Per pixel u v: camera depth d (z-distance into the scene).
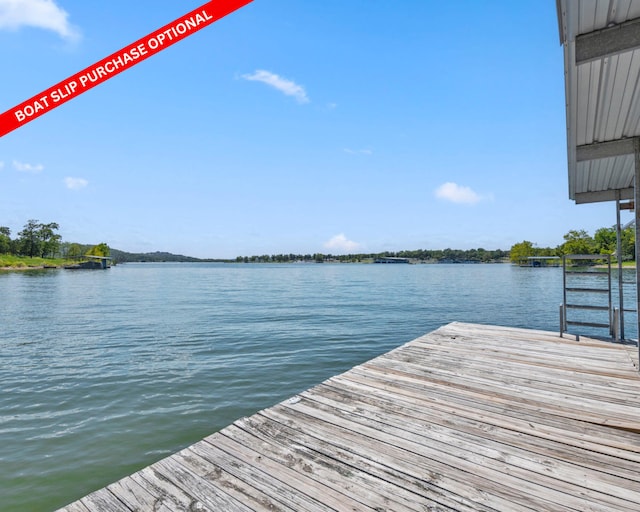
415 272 93.88
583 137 4.82
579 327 13.87
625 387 4.27
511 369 4.98
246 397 6.45
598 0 2.50
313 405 3.75
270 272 102.88
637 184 4.78
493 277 61.44
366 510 2.14
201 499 2.27
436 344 6.44
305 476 2.50
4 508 3.56
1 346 10.70
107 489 2.38
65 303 23.33
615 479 2.46
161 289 37.12
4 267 100.62
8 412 5.79
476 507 2.17
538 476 2.50
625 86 3.50
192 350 10.03
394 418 3.44
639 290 4.81
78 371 8.03
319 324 14.48
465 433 3.14
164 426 5.29
